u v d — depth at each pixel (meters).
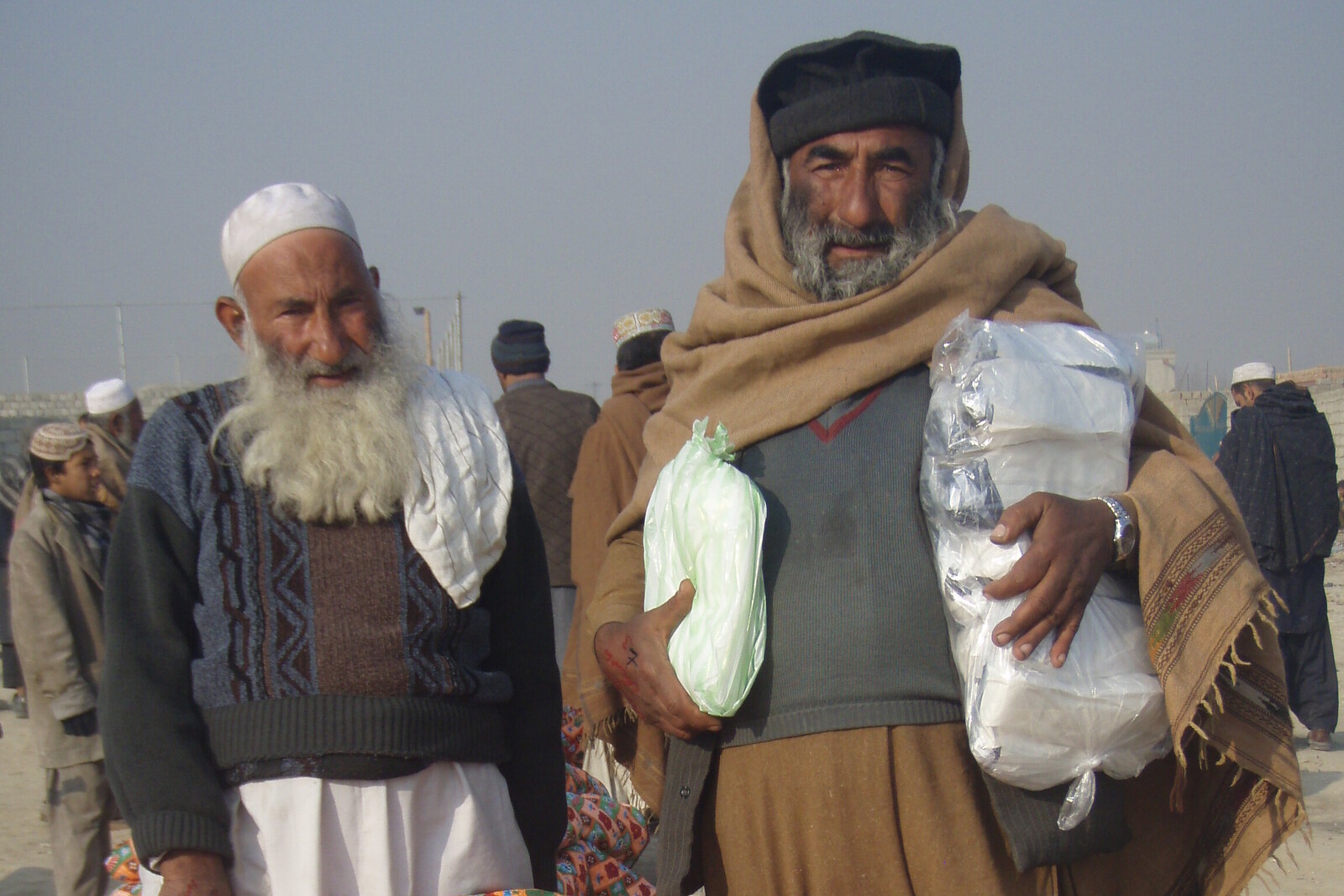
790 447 2.34
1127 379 2.25
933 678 2.16
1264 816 2.25
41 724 4.41
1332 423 20.36
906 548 2.20
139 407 6.71
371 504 1.99
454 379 2.24
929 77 2.52
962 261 2.36
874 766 2.14
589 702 2.64
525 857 2.16
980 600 2.06
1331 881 4.46
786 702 2.21
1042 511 2.04
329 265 2.04
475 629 2.12
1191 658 2.05
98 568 4.48
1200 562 2.10
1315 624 6.73
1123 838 2.18
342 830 1.90
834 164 2.43
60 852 4.41
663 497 2.34
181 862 1.84
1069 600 2.02
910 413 2.29
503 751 2.16
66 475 4.60
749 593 2.19
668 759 2.42
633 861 3.69
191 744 1.90
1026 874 2.18
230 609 1.95
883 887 2.14
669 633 2.25
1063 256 2.60
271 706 1.91
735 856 2.27
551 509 5.95
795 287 2.48
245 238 2.04
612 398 5.32
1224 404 22.81
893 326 2.35
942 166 2.53
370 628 1.96
